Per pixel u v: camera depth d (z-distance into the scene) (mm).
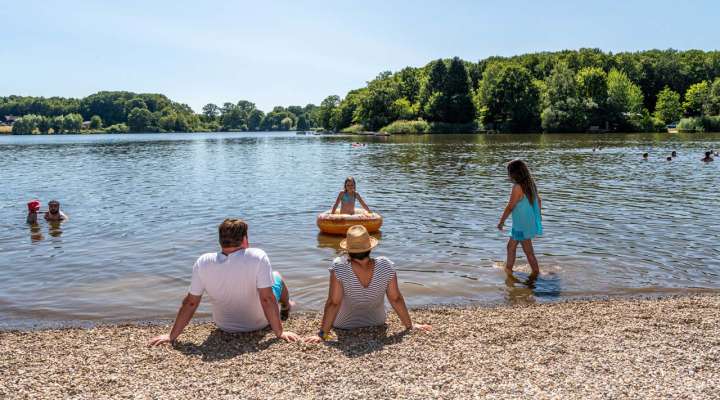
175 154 46156
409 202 15406
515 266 8523
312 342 5301
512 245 8211
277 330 5406
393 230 11453
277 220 12875
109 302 7039
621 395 4012
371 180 21375
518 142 53719
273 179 22875
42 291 7527
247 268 5398
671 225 11445
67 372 4703
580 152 37125
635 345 5113
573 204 14375
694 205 14016
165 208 14906
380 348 5102
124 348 5328
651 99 109000
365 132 105188
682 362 4656
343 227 10953
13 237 11109
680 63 109812
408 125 93062
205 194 17938
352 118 123688
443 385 4227
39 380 4531
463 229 11484
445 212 13656
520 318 6082
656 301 6719
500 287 7504
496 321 5965
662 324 5758
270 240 10633
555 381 4281
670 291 7207
